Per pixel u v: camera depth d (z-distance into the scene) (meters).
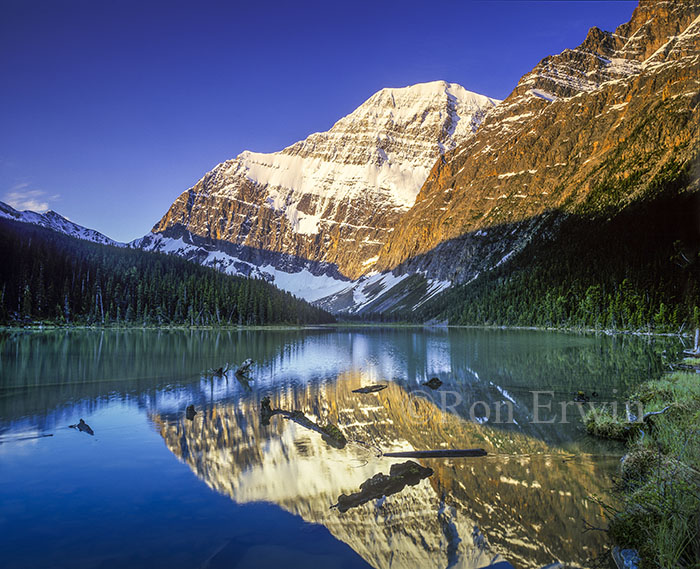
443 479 14.62
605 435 19.44
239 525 11.58
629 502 10.97
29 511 12.41
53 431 21.09
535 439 19.42
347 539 10.85
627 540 9.98
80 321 140.62
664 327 112.38
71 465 16.31
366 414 25.06
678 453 12.29
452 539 10.72
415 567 9.38
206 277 176.38
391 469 15.55
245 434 20.77
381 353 67.88
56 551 10.22
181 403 28.27
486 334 131.75
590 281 158.50
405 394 31.50
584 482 14.12
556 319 152.62
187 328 149.50
